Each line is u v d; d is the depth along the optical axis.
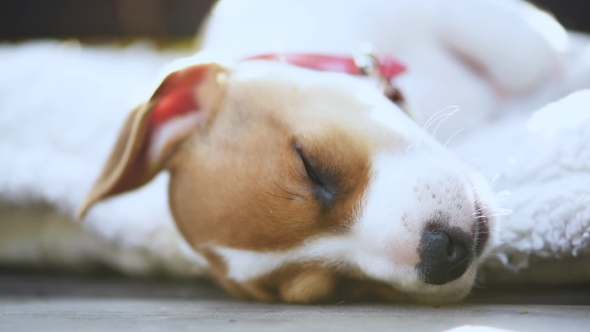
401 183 0.54
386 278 0.54
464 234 0.54
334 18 0.68
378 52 0.67
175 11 1.07
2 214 0.71
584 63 0.72
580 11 0.89
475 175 0.56
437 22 0.69
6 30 1.07
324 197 0.55
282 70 0.59
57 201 0.69
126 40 1.07
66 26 1.08
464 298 0.55
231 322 0.50
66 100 0.72
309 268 0.55
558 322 0.48
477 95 0.69
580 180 0.56
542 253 0.56
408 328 0.48
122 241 0.68
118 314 0.53
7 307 0.57
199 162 0.58
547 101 0.70
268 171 0.55
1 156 0.71
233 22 0.70
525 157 0.58
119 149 0.59
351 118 0.56
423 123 0.65
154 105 0.59
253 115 0.57
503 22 0.69
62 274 0.73
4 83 0.73
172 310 0.54
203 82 0.59
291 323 0.49
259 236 0.56
